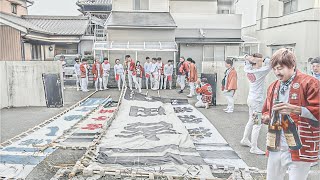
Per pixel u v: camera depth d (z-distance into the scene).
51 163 4.64
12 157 4.97
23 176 4.20
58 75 10.36
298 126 2.49
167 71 16.39
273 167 2.72
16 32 16.16
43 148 5.34
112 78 16.94
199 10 22.31
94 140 5.67
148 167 4.23
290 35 16.39
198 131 6.80
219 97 10.83
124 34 18.59
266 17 19.47
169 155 4.67
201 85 10.54
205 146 5.66
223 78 9.82
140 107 9.02
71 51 27.05
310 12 14.87
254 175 4.23
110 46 17.61
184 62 14.72
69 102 11.48
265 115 2.88
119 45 17.72
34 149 5.38
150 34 18.75
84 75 14.99
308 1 15.25
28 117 8.51
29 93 10.37
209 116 8.80
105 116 8.48
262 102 5.23
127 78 16.48
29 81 10.32
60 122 7.73
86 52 27.00
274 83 2.81
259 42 19.95
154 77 16.17
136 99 10.31
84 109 9.79
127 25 18.03
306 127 2.46
